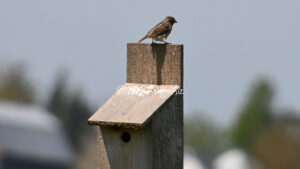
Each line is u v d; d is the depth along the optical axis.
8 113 30.20
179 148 8.20
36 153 27.64
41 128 29.66
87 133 46.47
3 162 26.44
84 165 38.84
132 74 8.47
